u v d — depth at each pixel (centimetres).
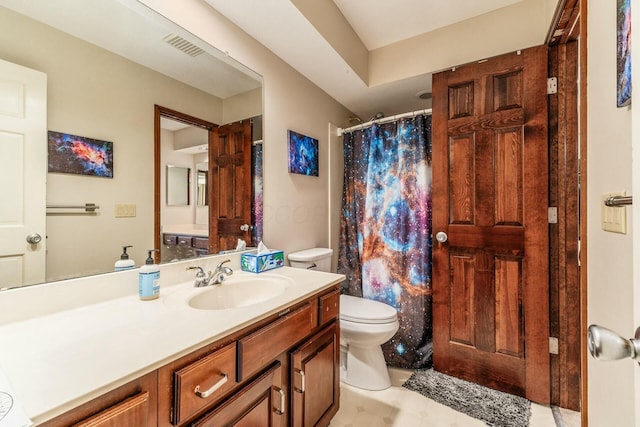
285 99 192
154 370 66
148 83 123
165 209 130
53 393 53
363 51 217
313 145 220
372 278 227
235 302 133
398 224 217
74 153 101
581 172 102
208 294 122
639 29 49
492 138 174
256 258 151
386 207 223
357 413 155
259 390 95
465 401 164
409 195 213
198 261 140
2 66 86
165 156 130
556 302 161
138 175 121
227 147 157
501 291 172
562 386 160
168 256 131
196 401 74
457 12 184
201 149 145
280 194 189
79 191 103
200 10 137
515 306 168
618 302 77
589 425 95
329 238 243
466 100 182
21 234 89
